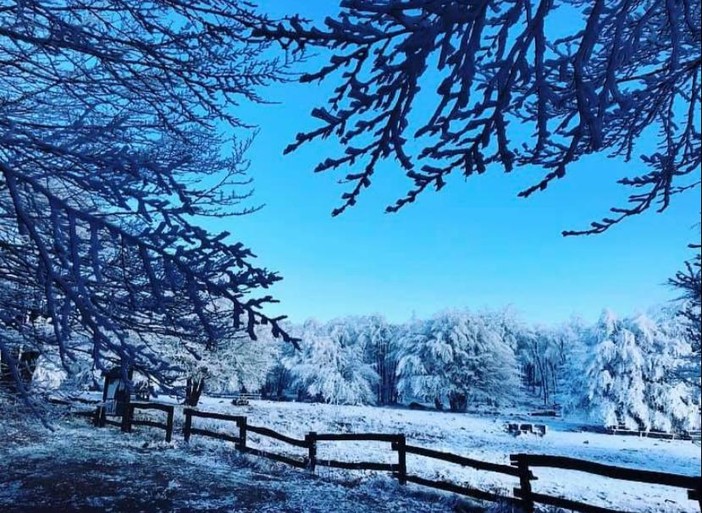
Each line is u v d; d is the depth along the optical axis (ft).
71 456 27.89
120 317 12.42
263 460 30.01
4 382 19.36
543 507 24.56
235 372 87.35
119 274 13.04
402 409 140.15
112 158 9.58
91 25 13.60
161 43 12.95
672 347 95.35
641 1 10.71
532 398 193.88
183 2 12.08
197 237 8.79
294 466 29.53
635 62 12.62
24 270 13.15
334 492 23.62
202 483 23.88
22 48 12.93
